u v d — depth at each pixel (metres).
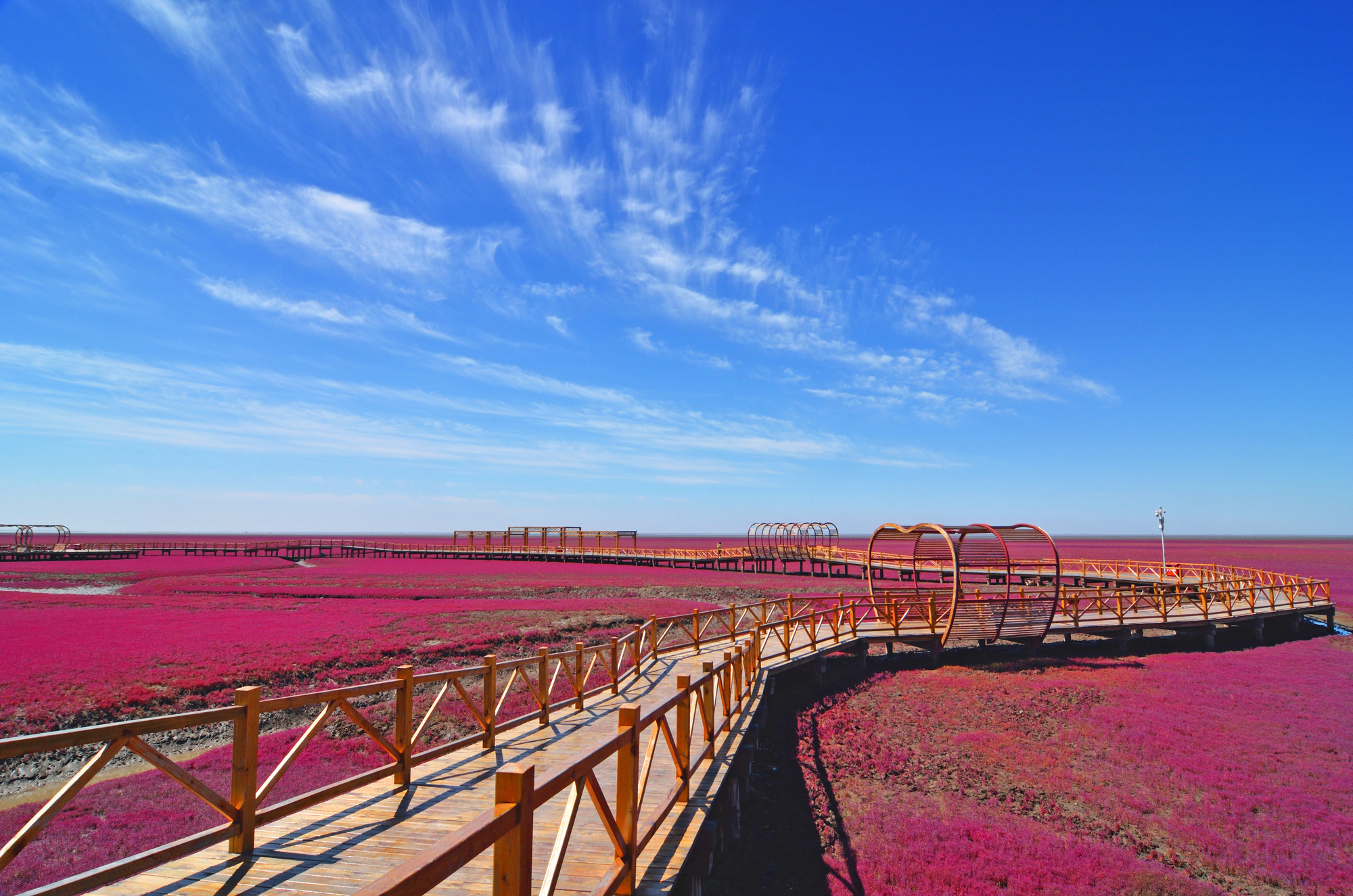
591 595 40.69
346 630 25.77
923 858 8.74
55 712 14.58
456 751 8.34
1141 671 18.55
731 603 36.12
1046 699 15.73
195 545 94.00
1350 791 10.80
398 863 5.05
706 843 6.19
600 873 5.11
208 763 12.08
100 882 4.02
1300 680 17.55
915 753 12.62
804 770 11.71
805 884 8.13
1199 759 12.08
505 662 8.98
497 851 2.95
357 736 13.45
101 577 51.59
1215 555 94.94
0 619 27.52
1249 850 9.02
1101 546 140.88
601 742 4.21
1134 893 7.86
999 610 19.86
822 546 54.84
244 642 22.73
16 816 9.60
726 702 9.74
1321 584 26.91
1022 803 10.55
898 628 20.25
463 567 67.44
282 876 4.79
